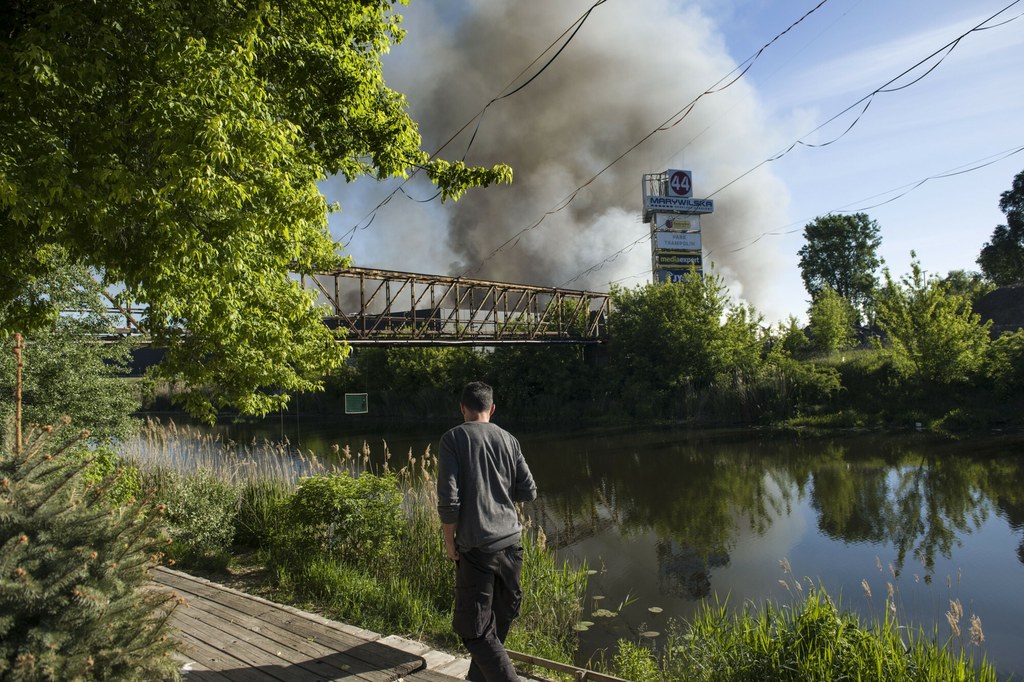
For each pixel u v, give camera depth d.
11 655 2.46
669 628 6.86
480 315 54.94
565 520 13.03
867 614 7.53
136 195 4.51
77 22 4.56
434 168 7.81
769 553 10.17
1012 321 35.62
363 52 7.57
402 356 44.53
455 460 3.23
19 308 6.18
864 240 62.81
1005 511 12.03
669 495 15.16
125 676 2.70
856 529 11.36
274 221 5.28
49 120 4.74
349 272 28.92
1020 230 51.44
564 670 4.27
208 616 4.66
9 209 4.55
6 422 3.04
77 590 2.56
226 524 8.41
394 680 3.64
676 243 58.38
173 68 4.63
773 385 30.11
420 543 7.14
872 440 22.09
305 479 7.89
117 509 3.11
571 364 39.97
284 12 6.57
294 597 6.37
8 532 2.67
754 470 17.92
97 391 10.97
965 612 7.47
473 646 3.14
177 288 5.45
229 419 45.47
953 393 25.66
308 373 8.53
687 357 34.31
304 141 7.29
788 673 4.53
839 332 38.12
